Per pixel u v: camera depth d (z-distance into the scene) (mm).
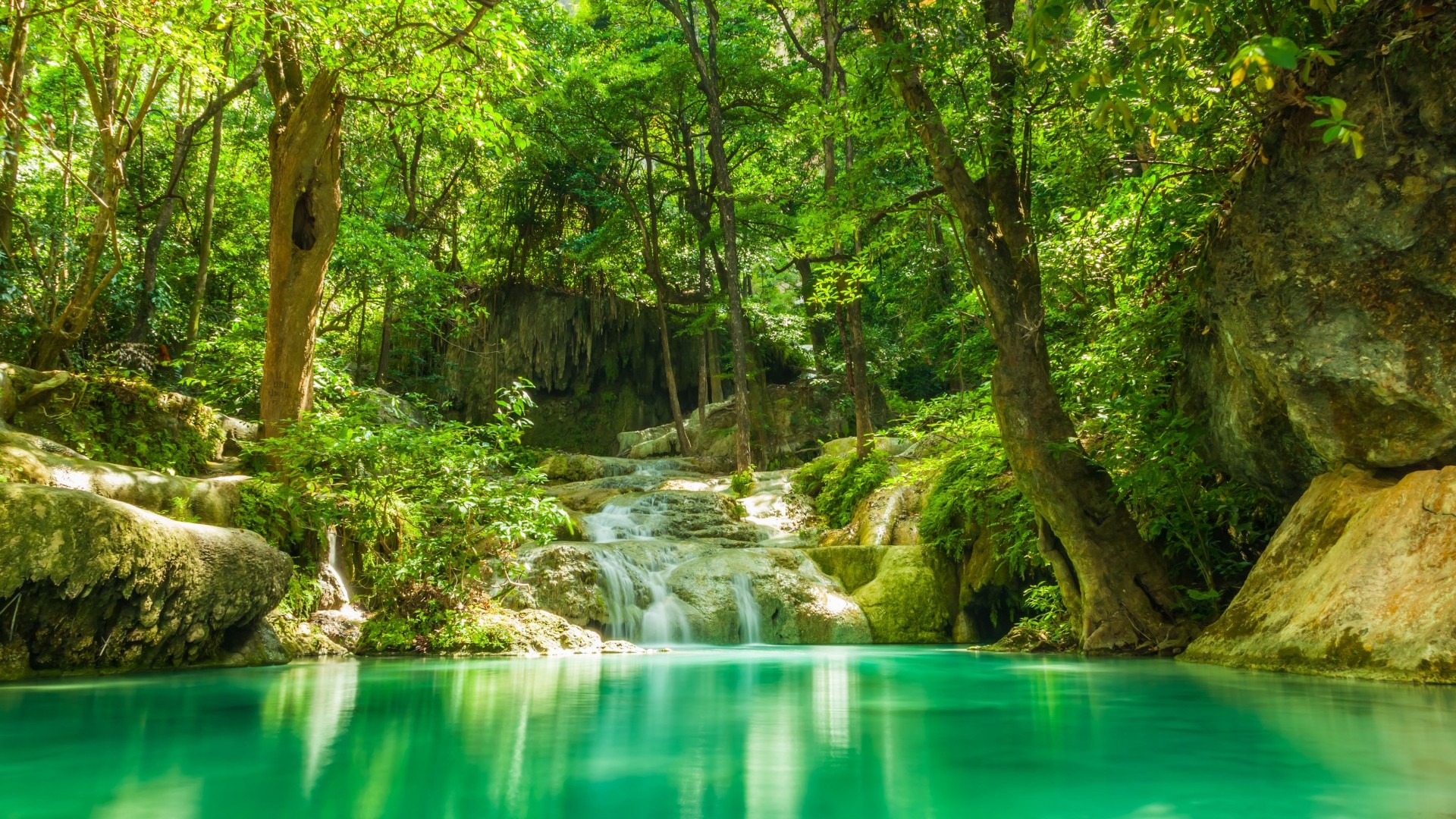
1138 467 6551
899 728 2680
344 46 7461
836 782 1858
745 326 22719
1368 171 4512
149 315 12211
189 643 5074
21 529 4188
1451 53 4168
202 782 1844
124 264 12750
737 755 2188
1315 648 4211
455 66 7688
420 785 1816
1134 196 7648
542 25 18859
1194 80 4570
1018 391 6691
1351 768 1984
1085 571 6484
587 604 8820
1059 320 9281
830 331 23719
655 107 20125
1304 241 4801
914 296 16094
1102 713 3002
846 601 9664
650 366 23953
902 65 6988
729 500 13555
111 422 8312
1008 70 7246
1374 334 4574
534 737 2488
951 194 7047
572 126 19828
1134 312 6824
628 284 24125
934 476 11422
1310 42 4574
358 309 22266
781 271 20406
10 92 7430
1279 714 2877
